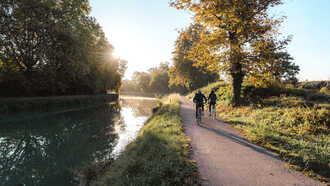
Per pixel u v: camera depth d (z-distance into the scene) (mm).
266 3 9609
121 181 3404
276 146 4996
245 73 11125
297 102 8984
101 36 34562
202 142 5457
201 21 10711
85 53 22969
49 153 7746
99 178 4656
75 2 21562
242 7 8828
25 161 6871
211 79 38781
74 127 13062
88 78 35031
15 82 18969
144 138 6480
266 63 9953
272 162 4027
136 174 3611
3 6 15484
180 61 33688
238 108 10875
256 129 6570
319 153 4129
